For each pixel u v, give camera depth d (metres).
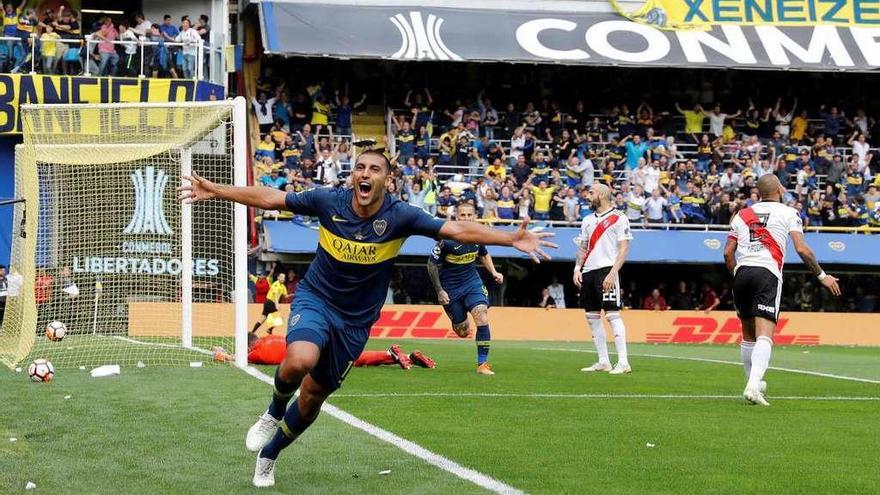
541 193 28.92
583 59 29.64
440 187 29.30
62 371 13.04
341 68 30.67
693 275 30.00
